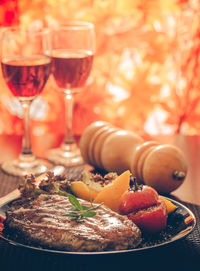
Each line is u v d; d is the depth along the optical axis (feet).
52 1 4.13
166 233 2.30
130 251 2.04
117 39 4.13
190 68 4.38
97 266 2.17
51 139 3.74
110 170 3.01
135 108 4.24
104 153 3.00
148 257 2.23
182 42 4.37
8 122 4.42
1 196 2.81
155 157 2.80
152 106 4.25
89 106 4.23
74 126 4.29
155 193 2.35
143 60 4.17
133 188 2.36
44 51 3.14
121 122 4.26
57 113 4.31
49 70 3.16
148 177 2.80
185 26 4.35
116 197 2.45
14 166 3.21
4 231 2.23
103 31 4.12
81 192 2.51
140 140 3.01
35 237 2.14
